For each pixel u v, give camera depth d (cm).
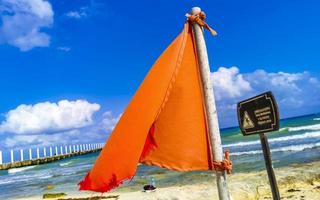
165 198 1387
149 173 2584
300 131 5212
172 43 356
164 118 351
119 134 333
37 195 2341
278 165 2120
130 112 335
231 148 4353
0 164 6788
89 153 12138
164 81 340
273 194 362
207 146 351
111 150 332
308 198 1138
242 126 404
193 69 354
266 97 349
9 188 3266
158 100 335
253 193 1291
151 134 353
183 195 1391
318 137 4072
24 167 7319
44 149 8394
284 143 3847
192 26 358
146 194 1579
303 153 2620
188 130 350
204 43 356
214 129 348
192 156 349
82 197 1759
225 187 344
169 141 351
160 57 351
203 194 1377
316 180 1407
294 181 1408
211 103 350
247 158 2833
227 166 341
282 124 7238
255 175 1708
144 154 355
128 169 325
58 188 2638
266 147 367
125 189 1920
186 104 351
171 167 349
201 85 353
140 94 339
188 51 354
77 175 3753
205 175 2122
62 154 9456
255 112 372
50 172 5025
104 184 330
